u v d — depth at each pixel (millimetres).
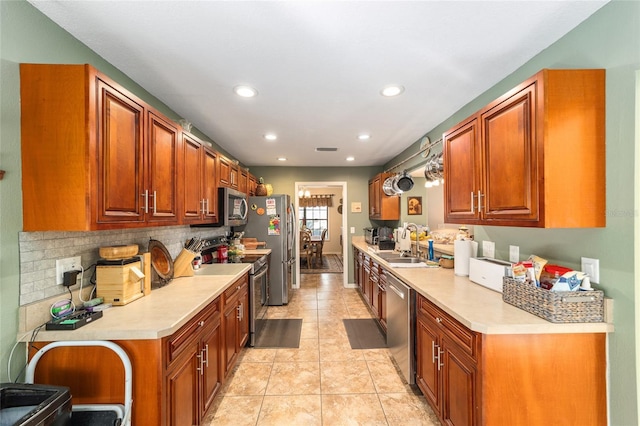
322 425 1779
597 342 1279
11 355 1158
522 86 1389
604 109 1274
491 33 1446
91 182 1198
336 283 5496
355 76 1884
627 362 1214
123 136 1409
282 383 2227
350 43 1521
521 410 1264
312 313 3820
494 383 1260
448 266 2566
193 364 1562
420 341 1977
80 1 1197
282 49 1572
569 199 1281
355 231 5195
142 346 1236
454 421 1512
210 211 2592
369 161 4773
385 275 2887
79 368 1227
